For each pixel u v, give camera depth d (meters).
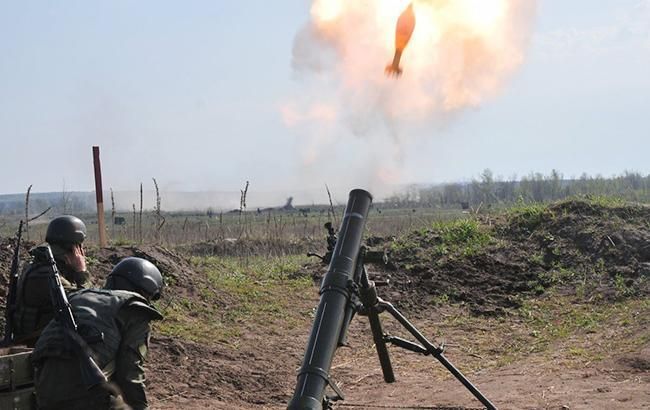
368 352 11.48
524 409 8.27
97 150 13.73
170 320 11.73
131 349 5.38
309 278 14.99
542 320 12.80
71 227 6.50
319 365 4.94
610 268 14.33
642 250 14.59
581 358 10.34
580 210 16.31
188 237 23.38
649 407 8.02
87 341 5.23
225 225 27.75
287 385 9.80
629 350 10.34
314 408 4.72
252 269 15.43
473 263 15.17
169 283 12.91
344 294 5.39
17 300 6.35
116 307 5.38
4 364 5.98
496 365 10.69
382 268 15.22
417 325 12.97
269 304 13.25
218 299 12.98
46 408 5.29
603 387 8.87
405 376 10.28
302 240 21.48
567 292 13.91
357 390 9.66
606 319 12.23
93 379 5.10
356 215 5.88
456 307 13.75
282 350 11.20
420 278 14.74
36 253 5.88
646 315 11.88
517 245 15.71
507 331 12.46
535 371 9.95
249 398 9.31
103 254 13.08
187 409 8.67
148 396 8.98
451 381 9.89
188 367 9.95
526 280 14.59
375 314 6.61
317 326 5.18
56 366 5.27
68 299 5.48
